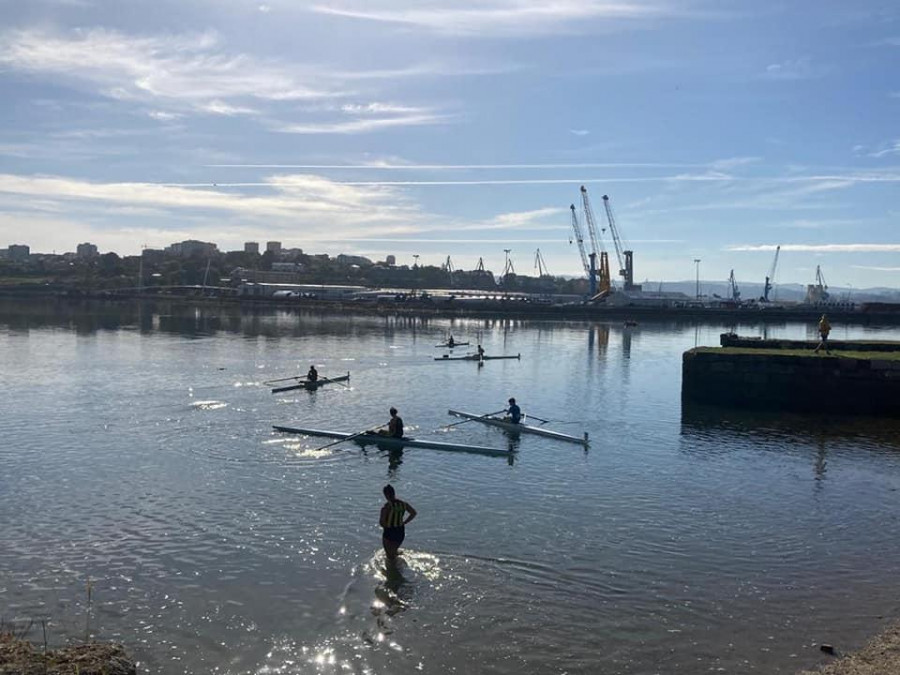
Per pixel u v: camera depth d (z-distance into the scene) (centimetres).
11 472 2742
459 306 18725
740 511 2406
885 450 3341
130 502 2391
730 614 1659
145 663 1411
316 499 2450
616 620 1620
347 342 9431
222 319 14212
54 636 1511
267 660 1430
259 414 4034
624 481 2748
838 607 1703
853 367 4312
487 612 1645
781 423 4019
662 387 5506
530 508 2392
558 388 5412
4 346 8025
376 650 1474
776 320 17250
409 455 3102
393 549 1923
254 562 1905
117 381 5275
